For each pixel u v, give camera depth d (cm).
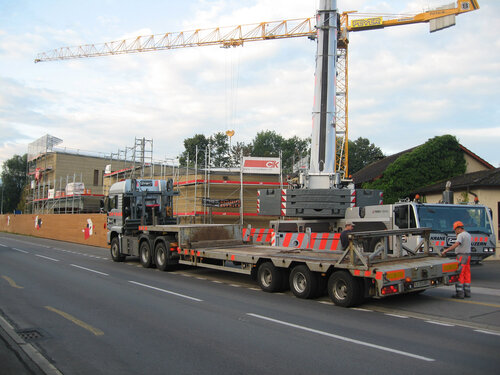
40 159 5978
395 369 503
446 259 960
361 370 500
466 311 835
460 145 2508
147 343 607
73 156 5641
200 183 2827
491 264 1742
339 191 1242
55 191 4769
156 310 823
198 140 6831
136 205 1681
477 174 2172
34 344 602
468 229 1299
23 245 2672
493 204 1966
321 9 1359
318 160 1319
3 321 729
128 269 1490
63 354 559
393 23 4344
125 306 857
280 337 640
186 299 941
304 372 493
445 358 545
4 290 1032
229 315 786
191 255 1300
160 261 1443
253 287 1128
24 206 6344
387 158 3838
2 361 533
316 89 1342
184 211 2959
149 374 488
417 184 2466
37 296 957
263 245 1446
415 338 641
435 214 1272
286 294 1020
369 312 826
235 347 589
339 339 632
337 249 1192
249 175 2900
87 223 2858
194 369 503
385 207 1233
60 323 719
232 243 1430
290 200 1248
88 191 4678
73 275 1309
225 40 5044
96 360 536
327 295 1002
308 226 1338
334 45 1350
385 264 869
